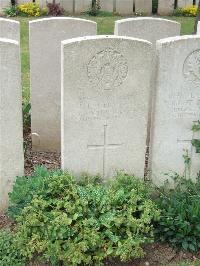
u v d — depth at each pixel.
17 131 1.64
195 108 1.70
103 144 1.69
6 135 1.63
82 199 1.53
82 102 1.60
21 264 1.48
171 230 1.59
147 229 1.49
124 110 1.65
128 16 4.57
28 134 2.30
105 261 1.51
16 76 1.55
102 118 1.64
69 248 1.42
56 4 4.49
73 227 1.46
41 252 1.53
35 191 1.55
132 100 1.64
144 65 1.60
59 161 2.12
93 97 1.60
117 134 1.68
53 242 1.45
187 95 1.67
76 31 2.02
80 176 1.72
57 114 2.15
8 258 1.49
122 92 1.62
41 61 2.04
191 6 4.67
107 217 1.49
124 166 1.75
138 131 1.70
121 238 1.48
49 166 2.06
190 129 1.73
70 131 1.64
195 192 1.68
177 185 1.75
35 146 2.21
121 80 1.60
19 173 1.71
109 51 1.56
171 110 1.69
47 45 2.02
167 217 1.58
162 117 1.69
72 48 1.52
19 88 1.57
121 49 1.56
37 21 1.98
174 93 1.66
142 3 4.64
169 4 4.65
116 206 1.54
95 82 1.58
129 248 1.43
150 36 2.07
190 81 1.66
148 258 1.55
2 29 1.96
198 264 1.54
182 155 1.77
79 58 1.54
